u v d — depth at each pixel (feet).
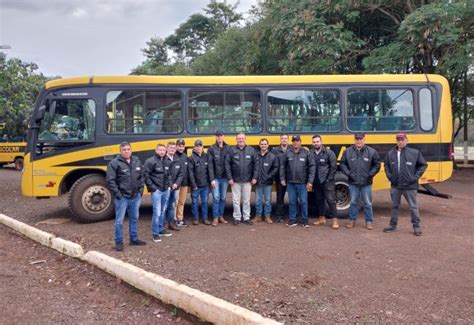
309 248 24.34
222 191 31.32
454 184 54.95
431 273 19.92
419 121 33.53
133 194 24.47
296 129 33.50
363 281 18.83
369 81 33.71
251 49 65.92
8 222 31.94
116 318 16.07
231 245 25.13
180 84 33.27
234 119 33.47
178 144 29.89
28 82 68.39
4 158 87.76
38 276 20.90
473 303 16.33
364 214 32.35
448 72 48.83
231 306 14.82
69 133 32.63
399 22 58.03
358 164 29.14
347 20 55.88
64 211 38.27
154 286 17.54
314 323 14.62
